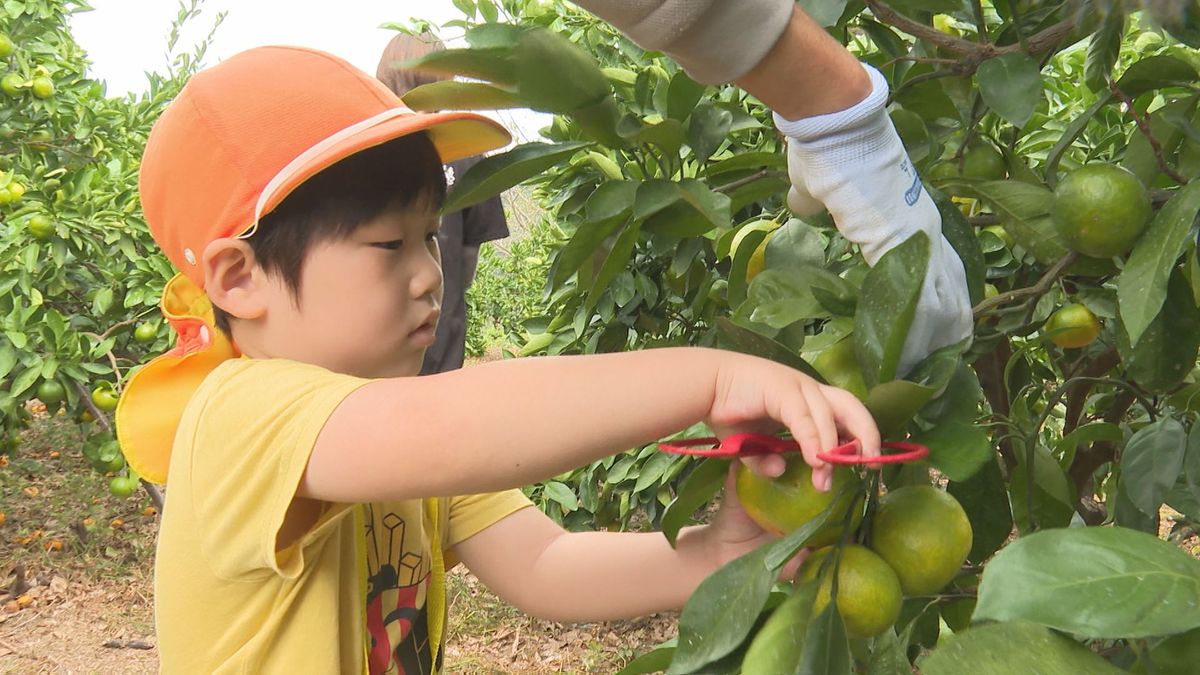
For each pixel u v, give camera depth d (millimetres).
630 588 1247
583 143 1066
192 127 1087
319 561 1074
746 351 901
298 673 1036
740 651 856
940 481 2600
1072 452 1502
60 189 4266
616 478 3494
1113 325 1533
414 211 1083
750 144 2475
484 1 3004
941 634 1430
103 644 4258
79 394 4195
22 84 4734
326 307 1056
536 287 8164
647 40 812
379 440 856
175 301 1218
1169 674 771
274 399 941
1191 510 1211
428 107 1010
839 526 871
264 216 1046
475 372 870
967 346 906
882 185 900
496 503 1387
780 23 816
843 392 810
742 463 902
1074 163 1753
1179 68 1186
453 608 4559
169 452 1149
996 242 1567
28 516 5527
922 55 1461
